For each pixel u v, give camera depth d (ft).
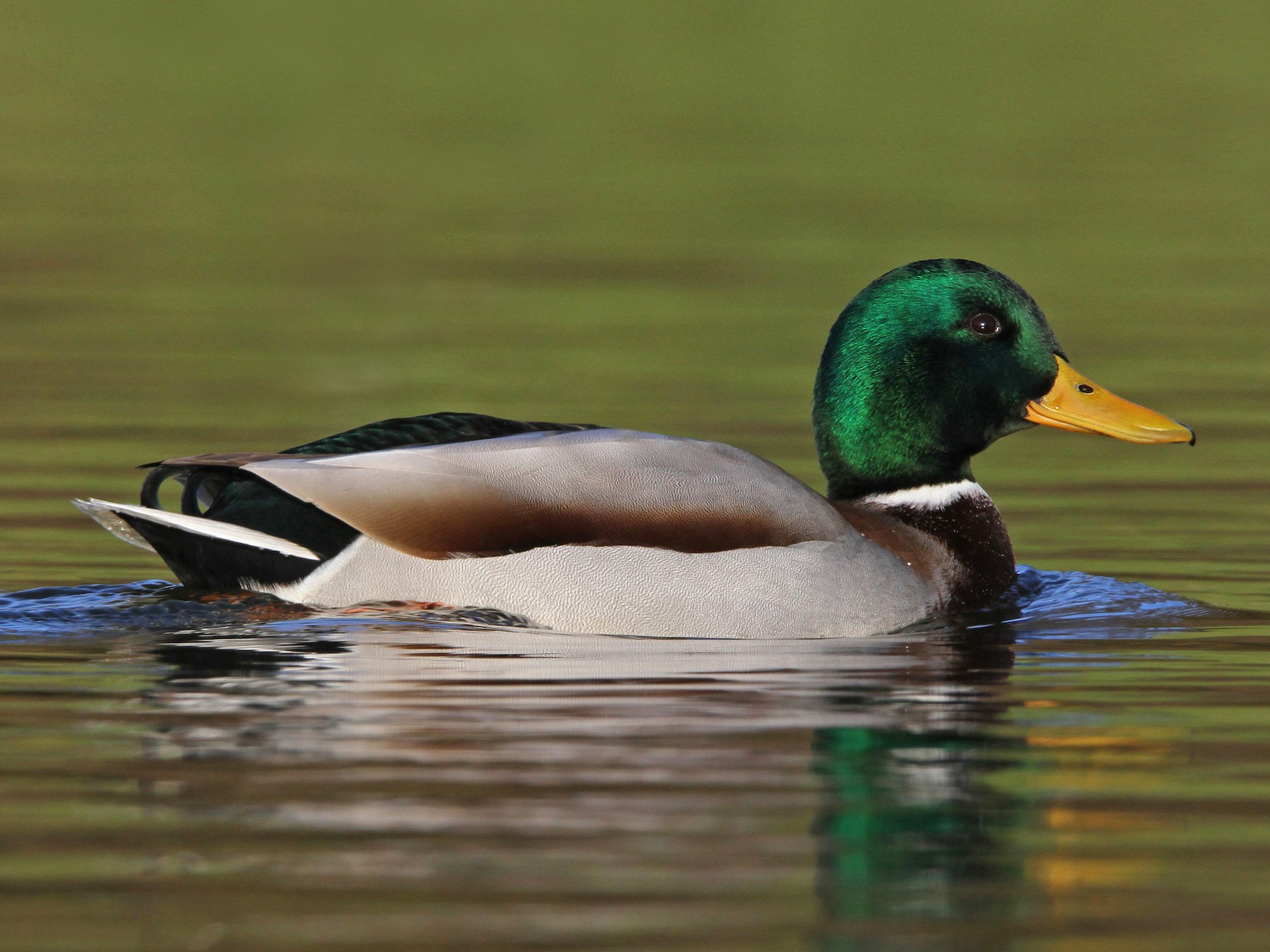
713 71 175.83
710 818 26.03
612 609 38.04
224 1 204.03
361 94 163.43
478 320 83.15
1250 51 182.80
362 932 22.12
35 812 25.99
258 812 25.96
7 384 68.64
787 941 22.12
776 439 60.64
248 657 34.86
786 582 38.58
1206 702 33.12
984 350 43.55
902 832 25.77
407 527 38.09
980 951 22.09
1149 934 22.71
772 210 112.37
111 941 21.90
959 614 41.09
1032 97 161.79
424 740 29.45
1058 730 31.01
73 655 34.88
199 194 118.42
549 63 179.73
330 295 88.94
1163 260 98.12
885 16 200.23
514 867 24.08
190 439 59.93
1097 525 51.29
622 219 110.63
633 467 39.06
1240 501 54.13
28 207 112.47
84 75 167.73
